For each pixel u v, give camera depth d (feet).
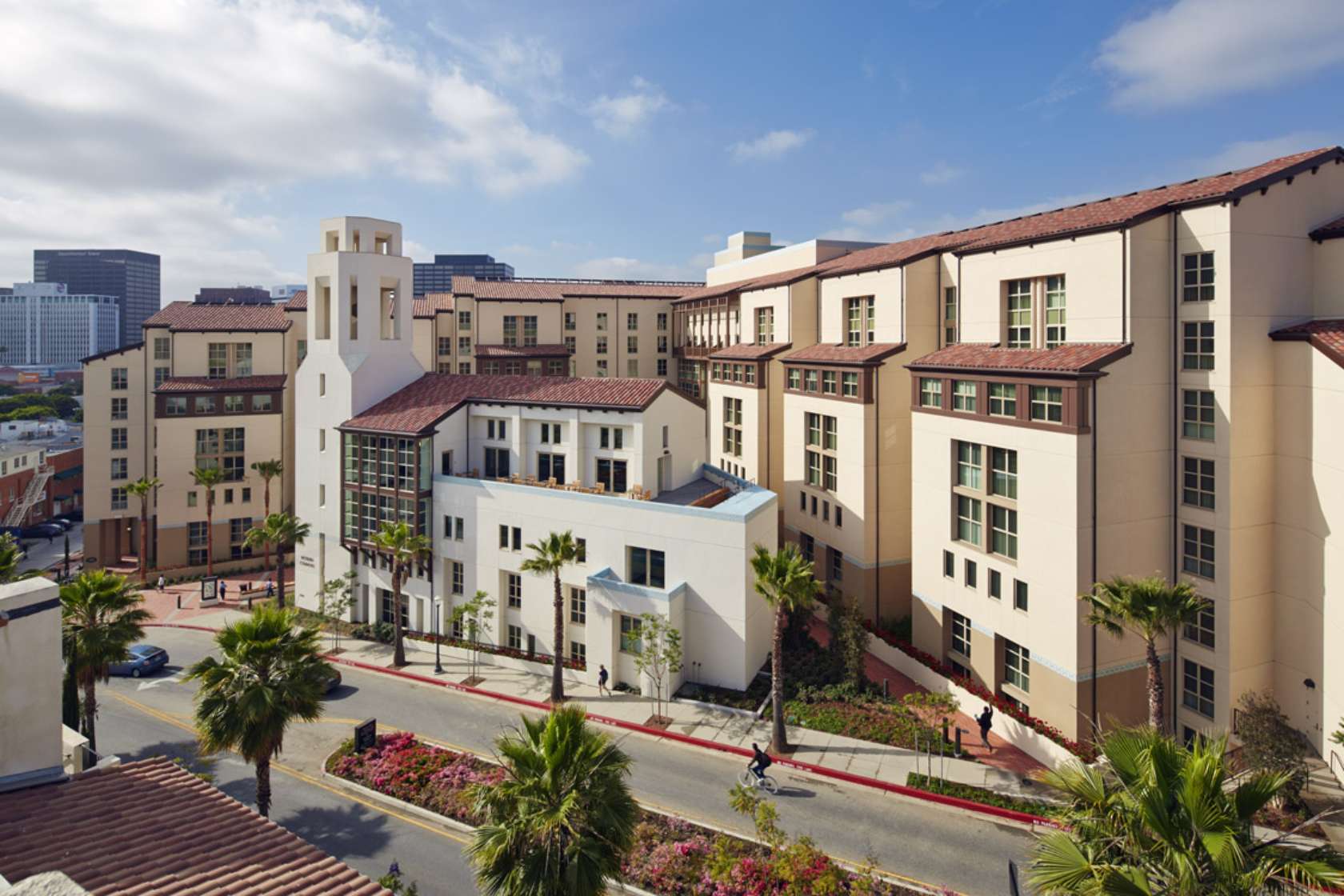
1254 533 102.53
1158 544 108.99
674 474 168.14
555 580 132.46
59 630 60.54
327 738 118.83
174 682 145.89
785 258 242.37
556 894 56.34
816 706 123.24
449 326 277.85
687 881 80.02
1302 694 99.81
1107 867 46.16
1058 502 106.93
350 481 171.63
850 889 75.92
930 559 135.74
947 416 129.80
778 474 189.47
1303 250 103.96
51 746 60.03
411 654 157.38
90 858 47.93
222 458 229.25
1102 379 104.17
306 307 246.06
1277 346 102.58
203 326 233.14
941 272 153.48
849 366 154.92
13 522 278.87
